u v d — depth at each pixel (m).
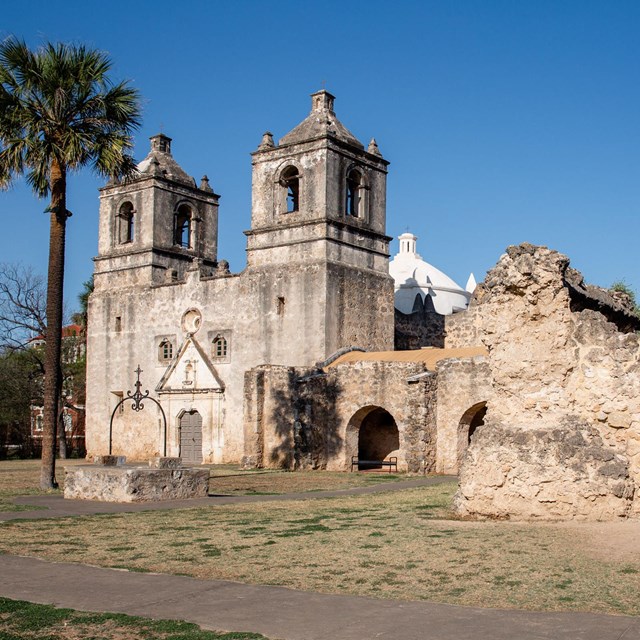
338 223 45.78
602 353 16.77
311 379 40.59
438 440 36.59
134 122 29.80
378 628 8.95
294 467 39.97
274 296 46.31
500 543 13.55
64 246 28.34
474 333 47.84
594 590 10.43
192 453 49.22
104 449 53.34
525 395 17.16
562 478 15.90
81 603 10.20
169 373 50.12
